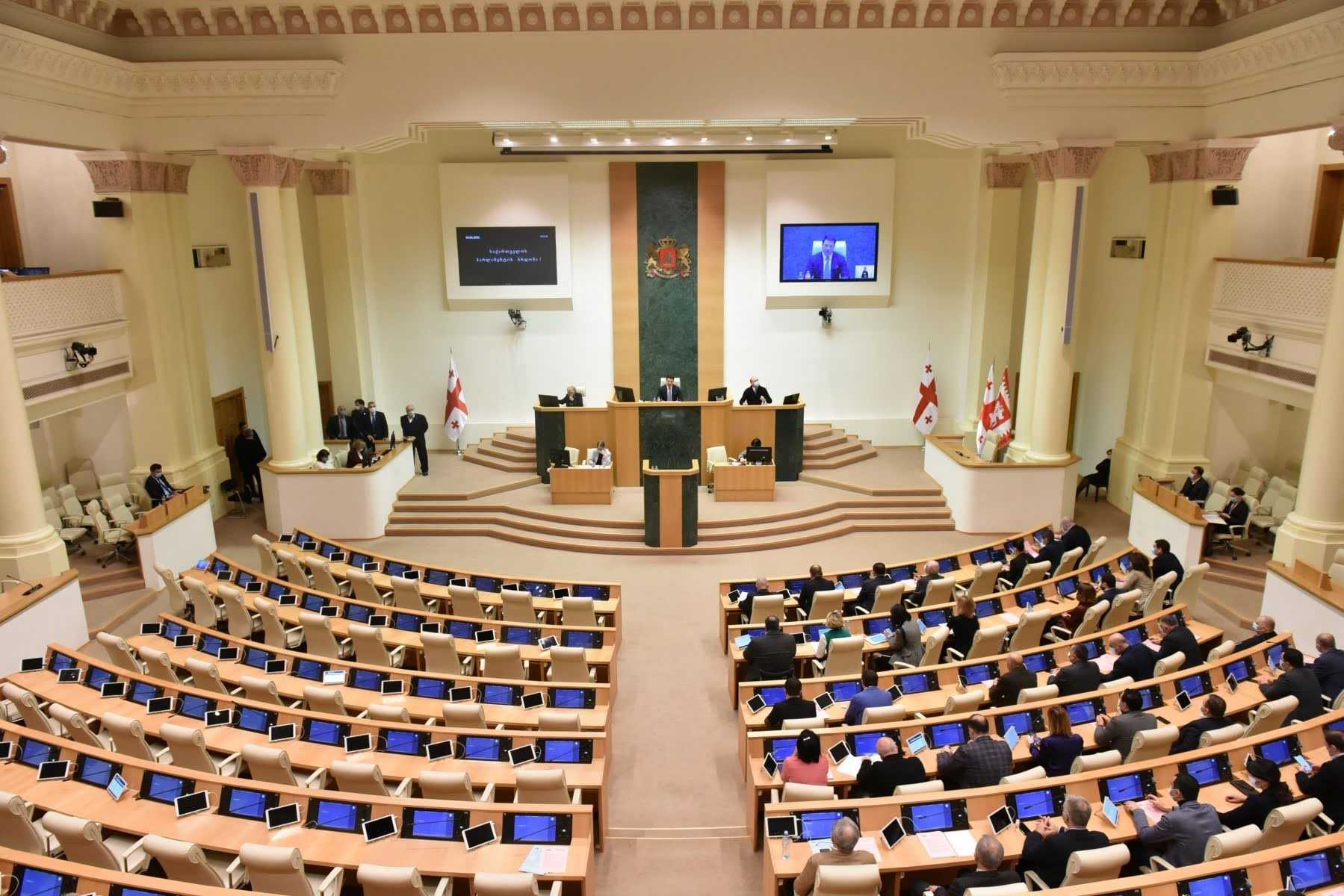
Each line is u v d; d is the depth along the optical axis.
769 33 14.79
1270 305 15.22
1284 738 7.65
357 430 19.19
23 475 12.86
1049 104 15.44
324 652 11.00
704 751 10.28
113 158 15.80
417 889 5.96
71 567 15.26
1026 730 8.20
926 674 9.47
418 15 14.80
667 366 21.81
